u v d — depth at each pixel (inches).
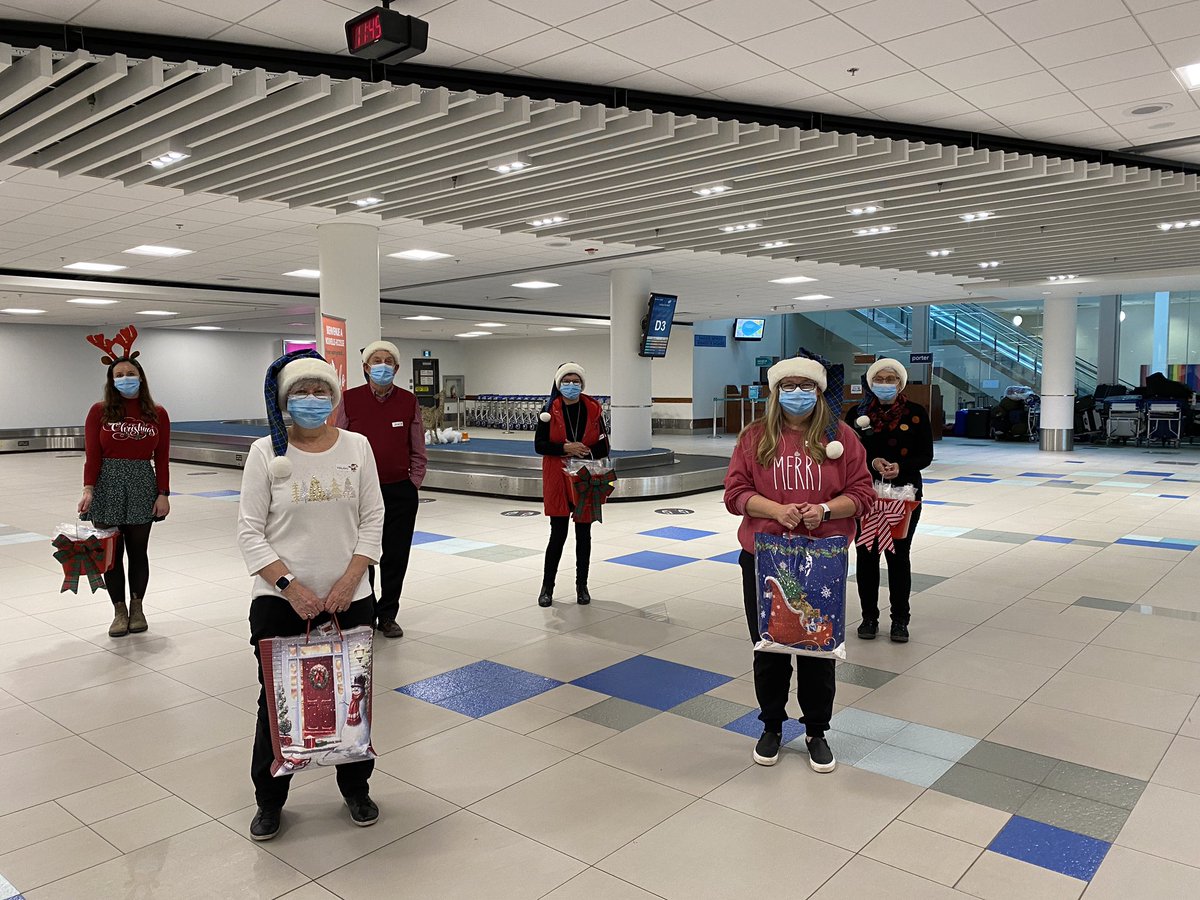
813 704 113.0
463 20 168.1
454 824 100.2
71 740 125.4
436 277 545.0
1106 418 735.1
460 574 239.8
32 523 344.5
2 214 331.3
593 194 279.1
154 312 714.2
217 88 176.2
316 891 86.4
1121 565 246.7
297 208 307.0
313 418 94.0
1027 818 100.9
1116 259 452.1
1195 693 142.9
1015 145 259.1
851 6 161.5
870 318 978.1
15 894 85.9
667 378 937.5
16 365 797.9
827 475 108.7
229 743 124.4
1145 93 214.4
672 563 255.1
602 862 91.7
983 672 154.0
